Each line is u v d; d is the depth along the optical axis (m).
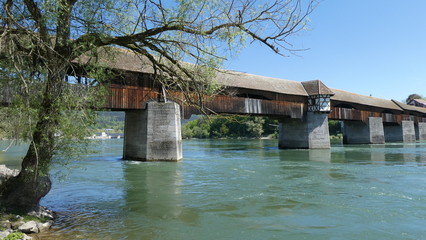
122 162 17.36
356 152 24.72
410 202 7.54
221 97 22.27
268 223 5.86
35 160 5.17
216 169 14.28
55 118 4.64
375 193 8.62
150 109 17.92
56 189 9.22
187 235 5.11
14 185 5.35
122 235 5.01
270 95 26.09
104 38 5.06
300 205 7.28
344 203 7.47
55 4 4.49
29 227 4.78
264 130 76.00
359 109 36.53
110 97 17.06
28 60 4.64
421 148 29.19
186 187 9.66
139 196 8.28
